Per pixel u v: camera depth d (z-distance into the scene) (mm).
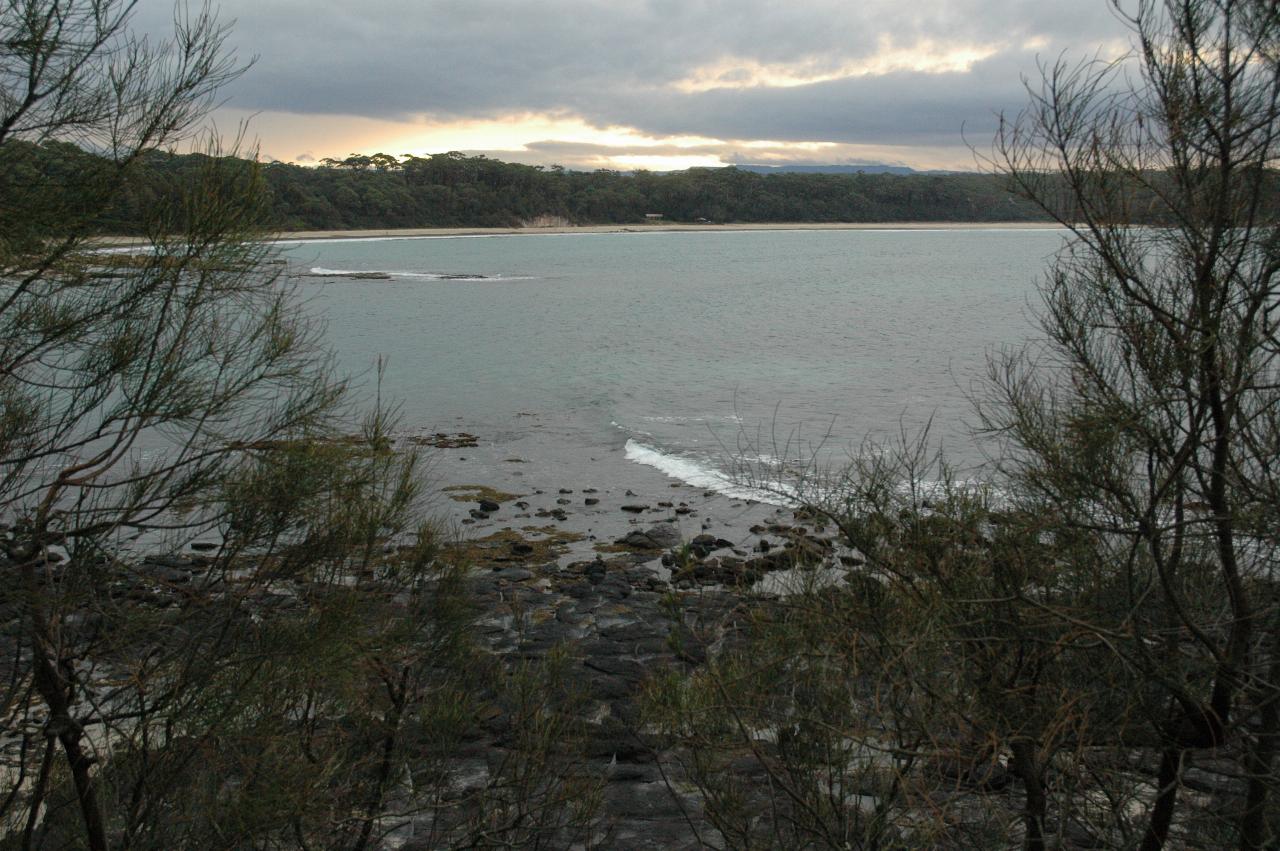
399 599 4266
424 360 33812
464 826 4613
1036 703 3426
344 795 3822
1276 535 3217
